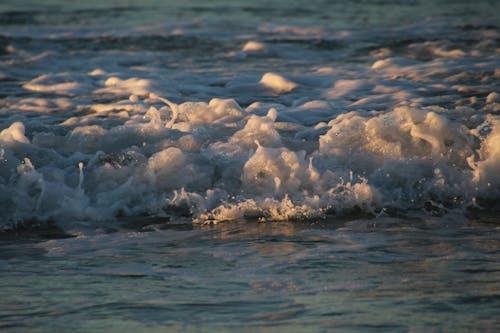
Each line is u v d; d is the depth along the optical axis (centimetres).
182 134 2309
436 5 6719
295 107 2936
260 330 1151
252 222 1848
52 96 3291
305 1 6962
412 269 1457
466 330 1145
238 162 2102
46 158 2136
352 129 2214
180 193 1978
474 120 2456
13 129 2214
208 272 1460
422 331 1141
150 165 2058
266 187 1988
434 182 2027
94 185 2014
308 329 1153
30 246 1678
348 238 1698
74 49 4662
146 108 2975
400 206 1955
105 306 1270
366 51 4469
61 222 1869
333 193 1950
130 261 1548
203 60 4238
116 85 3531
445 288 1337
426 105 2925
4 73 3934
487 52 4288
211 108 2606
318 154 2136
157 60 4256
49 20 5991
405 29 5281
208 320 1197
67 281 1414
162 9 6550
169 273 1457
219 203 1942
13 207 1898
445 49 4425
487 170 2034
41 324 1195
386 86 3344
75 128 2373
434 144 2131
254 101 3167
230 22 5722
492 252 1570
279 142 2250
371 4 6769
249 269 1473
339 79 3538
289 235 1731
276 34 5116
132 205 1961
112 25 5672
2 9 6638
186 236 1742
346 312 1223
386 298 1288
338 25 5553
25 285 1393
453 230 1758
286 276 1423
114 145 2269
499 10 6328
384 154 2125
